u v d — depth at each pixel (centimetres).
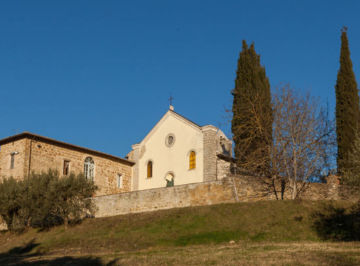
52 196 3112
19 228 3175
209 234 2483
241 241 2338
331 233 2317
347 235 2267
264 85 3703
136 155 4484
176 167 4103
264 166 3244
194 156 3991
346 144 3306
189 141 4062
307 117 3378
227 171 3725
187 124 4119
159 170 4244
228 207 2817
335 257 1689
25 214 3152
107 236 2680
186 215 2800
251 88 3612
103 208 3397
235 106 3575
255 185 3166
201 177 3866
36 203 3122
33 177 3250
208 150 3875
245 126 3459
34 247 2692
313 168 3288
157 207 3184
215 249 2122
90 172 4103
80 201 3253
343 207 2608
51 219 3162
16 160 3644
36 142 3697
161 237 2533
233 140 3506
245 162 3328
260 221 2559
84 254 2344
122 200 3325
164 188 3195
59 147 3869
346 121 3362
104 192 4184
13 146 3703
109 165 4294
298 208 2661
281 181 3253
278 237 2341
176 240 2464
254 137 3375
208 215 2742
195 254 2002
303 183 3212
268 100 3534
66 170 3900
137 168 4447
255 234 2411
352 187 2342
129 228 2766
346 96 3425
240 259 1788
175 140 4184
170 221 2758
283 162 3272
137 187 4384
